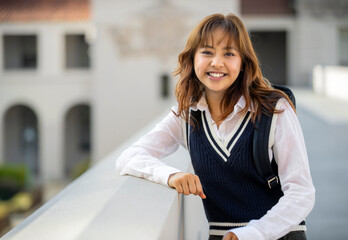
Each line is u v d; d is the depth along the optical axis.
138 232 1.23
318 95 14.91
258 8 21.45
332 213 4.76
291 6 21.30
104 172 2.09
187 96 1.91
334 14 20.88
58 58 21.53
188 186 1.71
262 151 1.71
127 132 20.20
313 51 21.16
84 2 22.20
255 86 1.81
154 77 19.92
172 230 1.56
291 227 1.63
